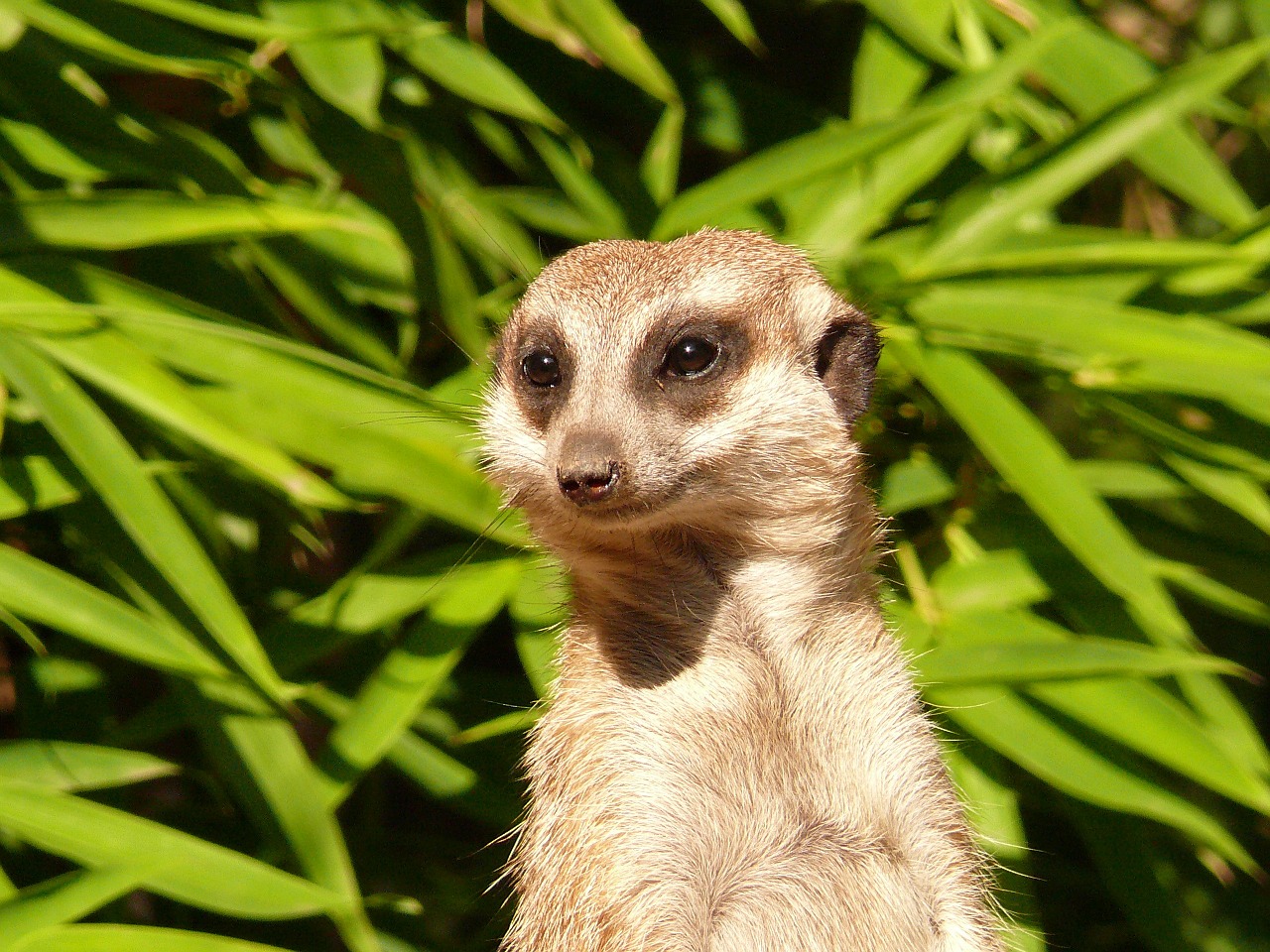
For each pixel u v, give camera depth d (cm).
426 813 1190
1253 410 883
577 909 648
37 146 852
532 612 875
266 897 718
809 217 974
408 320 944
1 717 1030
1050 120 1034
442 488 817
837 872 655
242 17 813
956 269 923
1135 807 841
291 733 784
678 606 704
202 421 751
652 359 705
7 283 764
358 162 936
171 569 729
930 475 957
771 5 1229
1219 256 900
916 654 839
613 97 1084
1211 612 1136
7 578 732
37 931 673
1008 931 775
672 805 658
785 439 703
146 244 825
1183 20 1194
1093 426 1048
